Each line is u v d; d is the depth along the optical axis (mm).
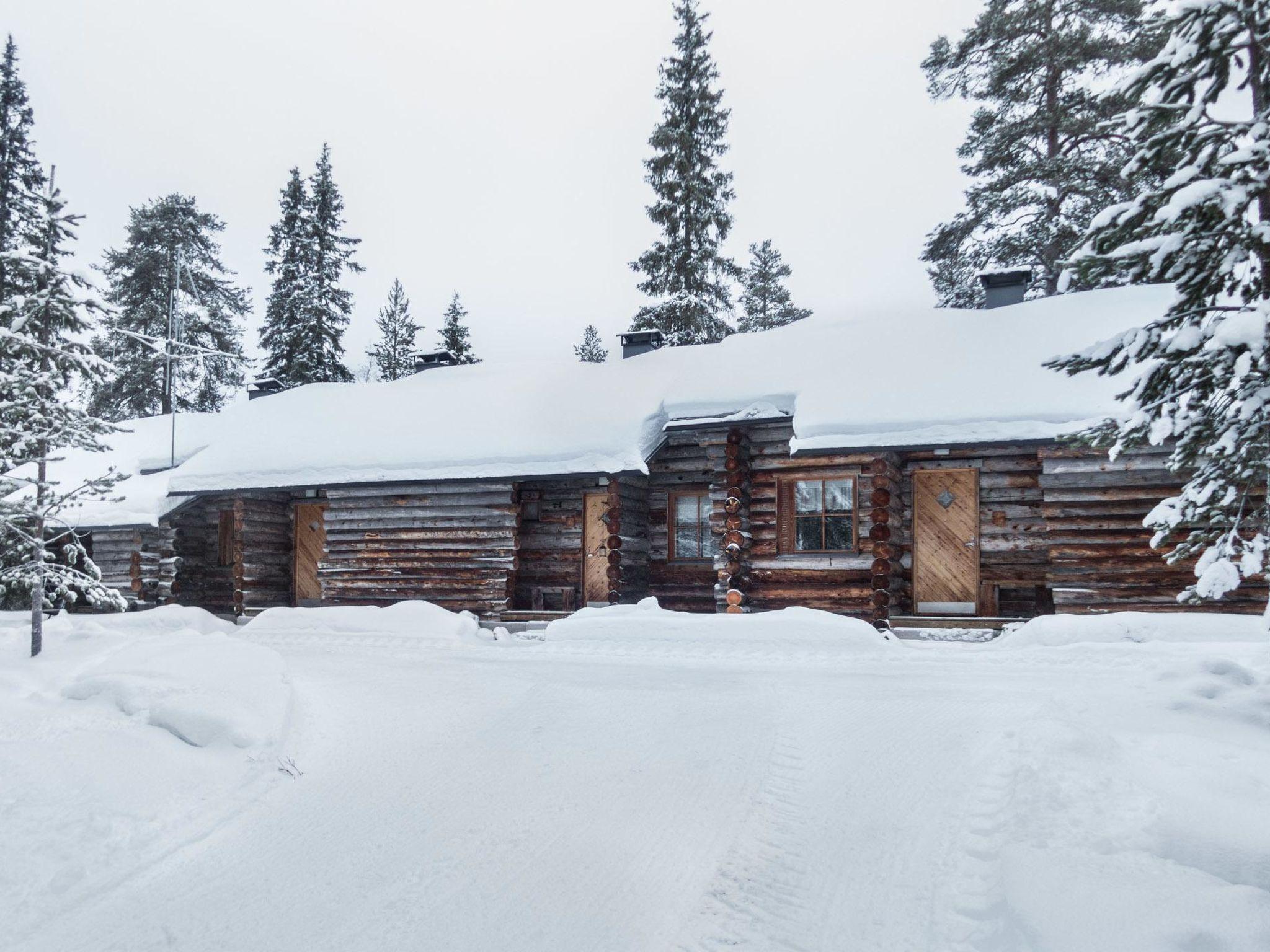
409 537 16922
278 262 34469
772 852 4941
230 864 5039
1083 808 5074
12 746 6328
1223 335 6609
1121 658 10094
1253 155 6840
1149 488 12305
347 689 9055
